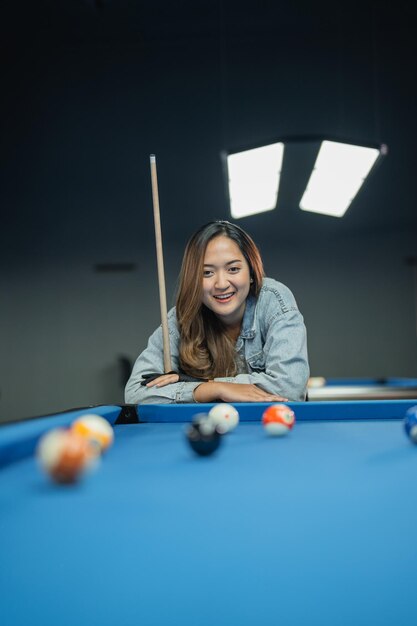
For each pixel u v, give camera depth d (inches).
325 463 50.8
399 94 340.5
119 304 362.0
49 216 366.3
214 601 24.8
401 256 352.5
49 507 36.9
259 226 358.9
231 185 222.2
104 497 39.1
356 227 355.6
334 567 28.0
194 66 350.9
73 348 362.0
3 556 29.0
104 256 363.6
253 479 44.5
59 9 312.0
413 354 350.9
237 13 317.4
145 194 361.4
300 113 341.4
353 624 23.3
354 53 337.7
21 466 48.0
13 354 363.9
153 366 112.3
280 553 29.3
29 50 353.4
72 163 364.5
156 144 358.3
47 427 54.3
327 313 355.3
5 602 25.0
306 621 23.6
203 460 52.6
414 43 335.6
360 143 184.1
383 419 83.7
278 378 98.8
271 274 357.4
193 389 95.5
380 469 48.1
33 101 364.2
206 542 30.9
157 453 56.4
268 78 343.6
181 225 358.3
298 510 36.1
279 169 207.2
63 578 26.9
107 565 28.1
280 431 66.6
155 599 25.0
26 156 366.3
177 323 114.3
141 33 334.3
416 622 23.5
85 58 357.7
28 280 365.7
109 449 58.8
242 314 111.4
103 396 359.6
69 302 363.9
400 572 27.4
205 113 351.9
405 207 350.9
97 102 360.2
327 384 292.7
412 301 351.3
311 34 336.5
